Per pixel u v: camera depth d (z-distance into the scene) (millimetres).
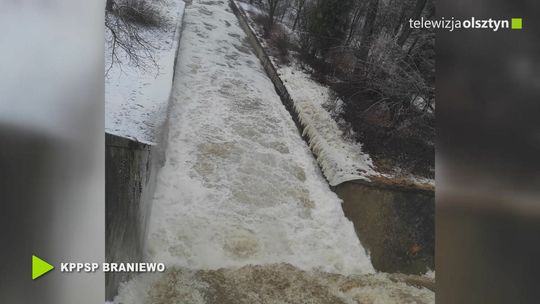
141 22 4879
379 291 3074
